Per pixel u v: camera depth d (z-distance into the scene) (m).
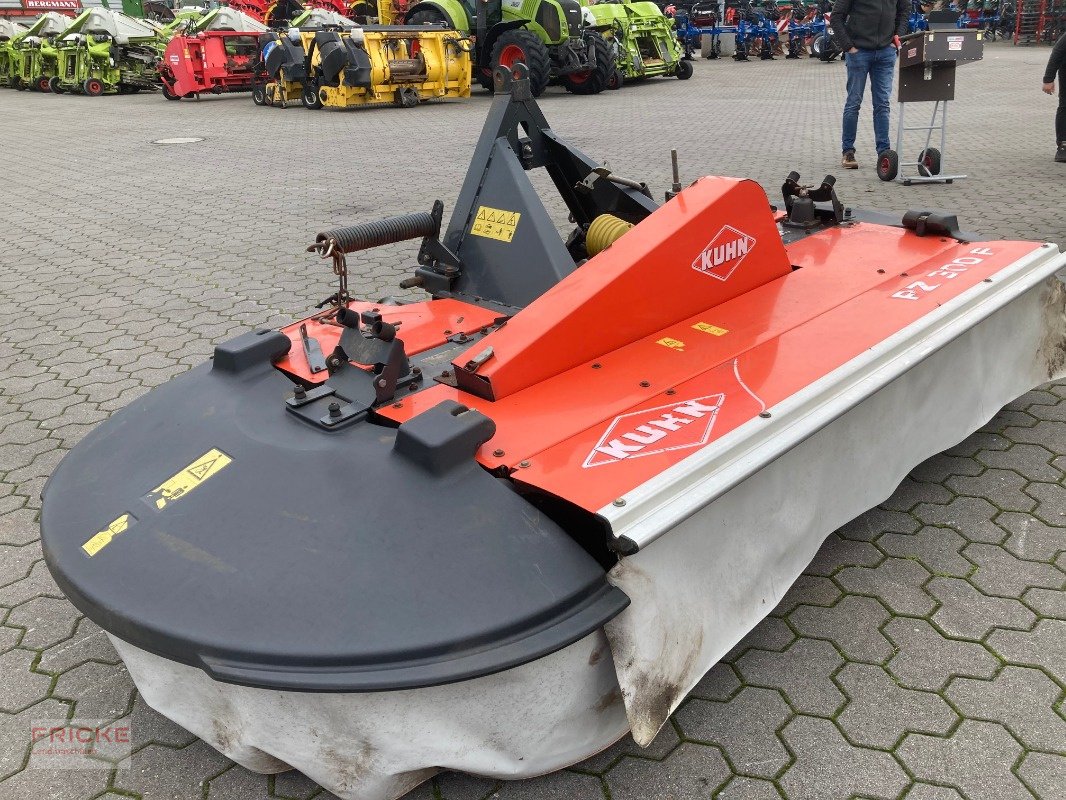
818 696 2.05
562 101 13.77
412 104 13.69
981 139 9.27
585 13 14.54
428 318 2.54
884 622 2.29
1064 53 7.32
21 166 10.05
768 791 1.81
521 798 1.82
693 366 2.18
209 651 1.54
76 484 2.03
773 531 2.10
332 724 1.64
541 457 1.80
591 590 1.64
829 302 2.54
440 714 1.62
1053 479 2.88
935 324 2.39
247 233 6.54
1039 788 1.79
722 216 2.51
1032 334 3.01
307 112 13.85
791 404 1.96
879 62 7.31
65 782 1.90
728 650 1.97
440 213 2.76
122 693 2.15
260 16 21.03
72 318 4.82
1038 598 2.34
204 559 1.69
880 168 7.26
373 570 1.59
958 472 2.95
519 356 2.07
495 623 1.53
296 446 1.89
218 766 1.93
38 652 2.30
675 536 1.77
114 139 11.75
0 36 20.05
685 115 11.84
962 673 2.10
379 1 15.56
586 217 3.25
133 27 17.84
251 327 4.56
